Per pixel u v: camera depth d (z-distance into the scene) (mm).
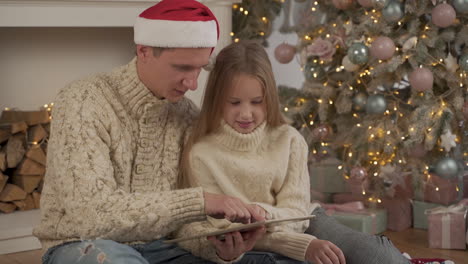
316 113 3115
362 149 2871
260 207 1521
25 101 3020
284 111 3121
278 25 3537
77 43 3090
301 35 3117
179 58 1519
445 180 2824
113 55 3164
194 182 1731
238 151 1755
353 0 2914
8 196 2846
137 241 1594
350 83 2914
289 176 1776
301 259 1599
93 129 1507
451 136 2662
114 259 1341
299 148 1802
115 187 1498
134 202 1415
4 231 2598
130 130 1617
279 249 1634
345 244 1723
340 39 2928
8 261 2502
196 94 2910
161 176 1669
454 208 2658
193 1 1568
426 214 2777
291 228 1691
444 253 2557
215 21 1597
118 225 1397
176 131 1716
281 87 3283
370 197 2932
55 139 1492
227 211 1405
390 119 2852
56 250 1454
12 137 2889
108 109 1569
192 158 1732
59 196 1479
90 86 1575
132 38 3178
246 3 3355
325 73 3043
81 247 1375
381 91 2898
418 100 2750
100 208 1411
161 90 1578
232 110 1729
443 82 2785
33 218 2793
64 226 1490
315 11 3182
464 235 2598
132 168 1633
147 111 1616
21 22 2580
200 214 1429
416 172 2771
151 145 1651
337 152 3072
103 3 2701
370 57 2809
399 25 2818
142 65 1592
